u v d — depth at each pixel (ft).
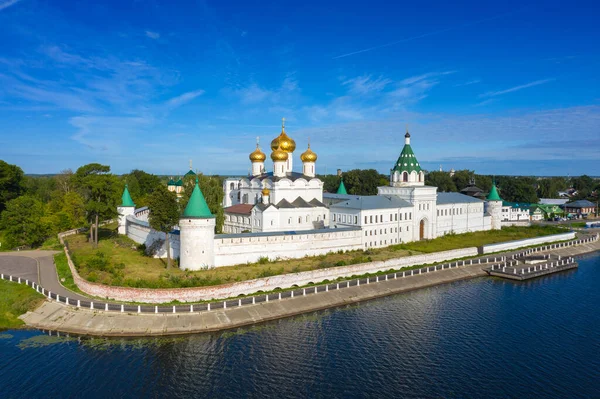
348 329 196.54
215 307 204.74
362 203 345.10
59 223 406.82
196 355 168.66
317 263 280.31
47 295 216.33
